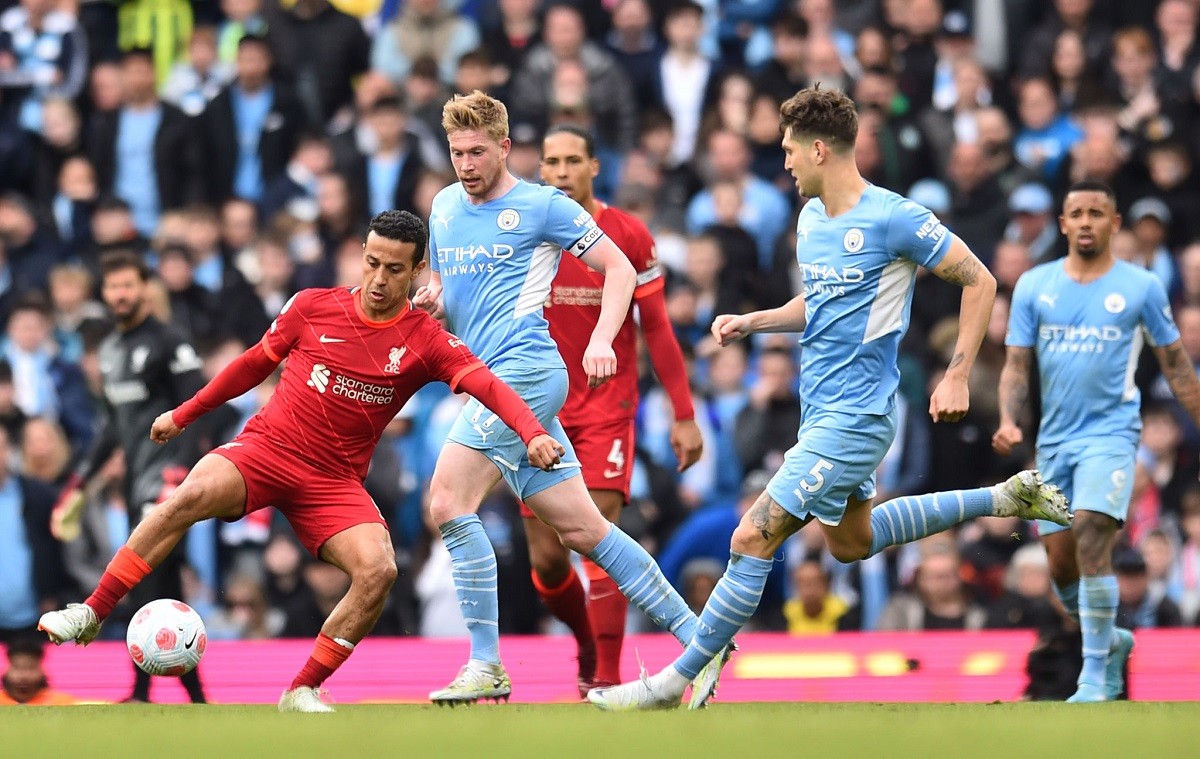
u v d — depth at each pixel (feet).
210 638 127.95
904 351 141.79
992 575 127.65
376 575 75.72
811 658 112.98
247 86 170.09
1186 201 158.81
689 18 171.01
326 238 155.53
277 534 129.80
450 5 181.16
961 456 135.74
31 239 166.91
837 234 74.90
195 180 169.89
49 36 181.98
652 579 79.00
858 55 167.22
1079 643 103.30
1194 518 134.82
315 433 76.64
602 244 79.00
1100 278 95.76
